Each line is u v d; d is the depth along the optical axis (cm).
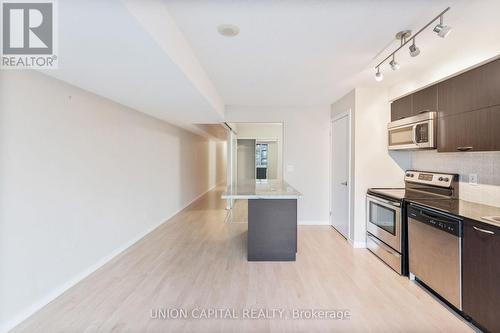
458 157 284
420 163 346
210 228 473
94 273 289
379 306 227
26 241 210
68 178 255
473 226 192
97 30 143
